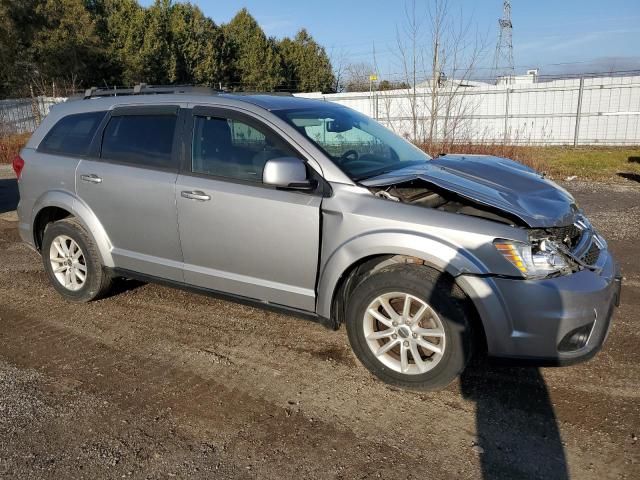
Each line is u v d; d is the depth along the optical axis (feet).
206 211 12.60
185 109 13.39
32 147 16.15
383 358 11.14
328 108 14.17
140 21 117.50
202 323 14.37
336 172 11.39
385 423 9.93
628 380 11.19
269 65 147.54
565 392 10.82
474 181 11.48
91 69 111.04
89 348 13.04
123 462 8.90
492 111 66.03
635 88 60.03
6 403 10.62
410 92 50.37
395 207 10.73
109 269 14.90
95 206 14.64
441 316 10.25
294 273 11.81
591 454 8.98
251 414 10.25
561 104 63.21
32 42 100.07
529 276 9.77
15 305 15.75
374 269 11.25
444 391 10.94
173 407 10.50
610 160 47.50
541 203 10.75
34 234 16.34
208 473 8.64
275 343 13.15
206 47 133.59
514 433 9.58
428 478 8.49
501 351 10.04
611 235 22.47
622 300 15.37
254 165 12.21
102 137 14.70
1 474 8.61
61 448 9.26
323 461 8.90
